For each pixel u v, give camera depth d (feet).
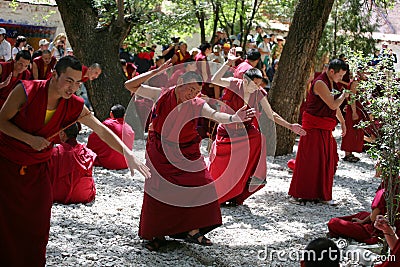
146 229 17.47
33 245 14.25
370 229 18.85
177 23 46.98
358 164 34.14
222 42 51.93
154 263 16.80
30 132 13.69
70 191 22.06
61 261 16.43
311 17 33.12
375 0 49.49
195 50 38.14
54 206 21.74
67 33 39.68
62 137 22.25
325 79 23.49
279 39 56.34
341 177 30.01
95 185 25.31
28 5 55.67
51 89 13.52
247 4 57.62
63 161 21.88
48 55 33.24
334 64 23.21
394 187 16.74
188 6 49.06
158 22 44.93
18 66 25.52
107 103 39.24
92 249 17.53
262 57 52.75
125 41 46.96
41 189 14.23
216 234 19.70
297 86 33.91
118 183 25.95
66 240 18.15
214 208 17.48
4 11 54.34
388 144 16.60
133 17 40.40
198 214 17.25
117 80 39.58
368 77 17.28
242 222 21.27
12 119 13.66
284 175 29.63
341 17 48.73
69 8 39.01
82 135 38.81
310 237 19.62
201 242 17.72
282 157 34.40
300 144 24.39
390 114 16.53
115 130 26.96
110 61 39.47
